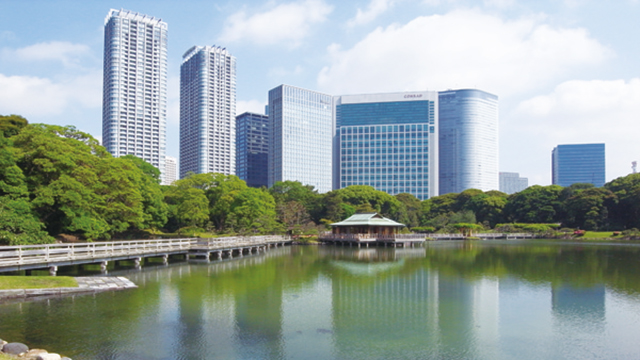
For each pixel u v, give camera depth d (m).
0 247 27.61
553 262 50.19
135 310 23.86
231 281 34.34
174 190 81.00
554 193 121.19
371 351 18.48
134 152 184.88
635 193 104.38
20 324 20.53
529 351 18.77
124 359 16.80
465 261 51.38
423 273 40.41
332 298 28.58
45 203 37.78
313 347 18.84
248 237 61.62
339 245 78.88
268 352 18.12
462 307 26.36
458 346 19.27
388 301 27.81
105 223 45.91
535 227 108.56
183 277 35.84
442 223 117.62
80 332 19.73
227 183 83.31
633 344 19.72
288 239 80.06
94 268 39.44
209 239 52.66
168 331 20.42
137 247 41.78
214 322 22.19
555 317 24.12
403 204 126.50
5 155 35.72
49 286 26.89
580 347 19.31
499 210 127.38
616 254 60.47
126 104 183.50
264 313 24.31
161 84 194.00
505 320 23.47
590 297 29.42
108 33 185.62
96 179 44.88
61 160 39.53
